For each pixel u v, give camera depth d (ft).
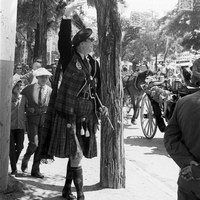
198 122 9.27
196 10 75.87
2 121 16.03
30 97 20.06
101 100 17.33
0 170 16.20
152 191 18.67
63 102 15.34
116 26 17.60
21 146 20.43
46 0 50.65
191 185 9.34
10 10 15.76
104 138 18.26
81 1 15.75
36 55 57.57
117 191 18.06
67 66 15.51
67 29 15.51
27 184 18.04
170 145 9.71
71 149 15.29
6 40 15.81
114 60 17.75
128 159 27.14
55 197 16.65
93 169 21.67
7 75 16.02
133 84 42.42
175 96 29.17
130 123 44.75
